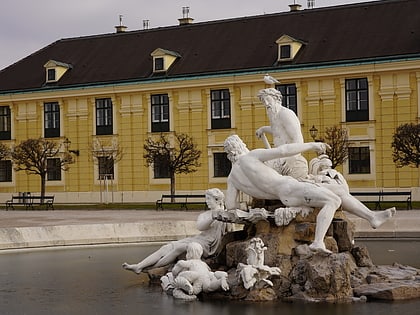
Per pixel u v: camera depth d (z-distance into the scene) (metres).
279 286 13.19
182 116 63.97
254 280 12.97
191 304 12.67
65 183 68.56
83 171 68.00
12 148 70.06
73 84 68.44
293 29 63.47
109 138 67.06
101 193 67.00
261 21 66.38
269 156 14.17
